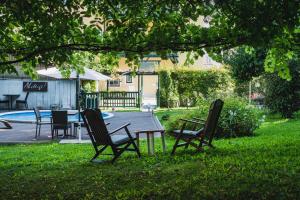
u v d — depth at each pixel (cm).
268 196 506
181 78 2841
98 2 550
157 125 1608
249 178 596
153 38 571
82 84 2817
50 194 568
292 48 671
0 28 590
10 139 1267
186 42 579
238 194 521
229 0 500
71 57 662
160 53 590
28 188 607
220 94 1666
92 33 582
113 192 559
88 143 1132
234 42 573
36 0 518
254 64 1705
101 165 764
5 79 2686
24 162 825
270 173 627
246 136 1244
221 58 611
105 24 571
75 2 534
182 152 877
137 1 544
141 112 2411
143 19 575
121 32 566
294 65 1692
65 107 2688
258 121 1270
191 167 702
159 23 581
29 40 621
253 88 2439
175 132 872
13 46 625
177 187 564
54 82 2694
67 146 1070
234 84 2705
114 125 1666
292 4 481
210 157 796
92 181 634
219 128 1234
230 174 631
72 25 571
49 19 537
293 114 1922
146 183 603
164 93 2836
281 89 1803
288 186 546
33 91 2694
